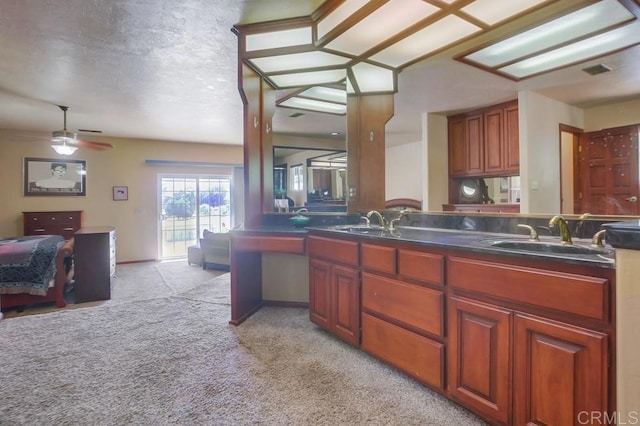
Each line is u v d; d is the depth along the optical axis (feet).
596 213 5.75
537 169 6.52
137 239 21.88
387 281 6.50
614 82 5.64
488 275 4.88
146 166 22.08
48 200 19.66
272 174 11.39
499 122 7.18
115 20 7.59
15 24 7.67
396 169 9.52
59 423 5.16
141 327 9.21
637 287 3.49
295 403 5.62
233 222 24.84
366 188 10.27
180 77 11.02
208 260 19.12
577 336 3.97
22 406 5.61
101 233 13.17
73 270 13.66
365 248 7.01
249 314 10.04
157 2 6.95
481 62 7.46
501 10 6.69
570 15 6.09
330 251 8.02
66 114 15.33
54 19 7.49
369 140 10.14
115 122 17.10
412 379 6.35
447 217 8.07
